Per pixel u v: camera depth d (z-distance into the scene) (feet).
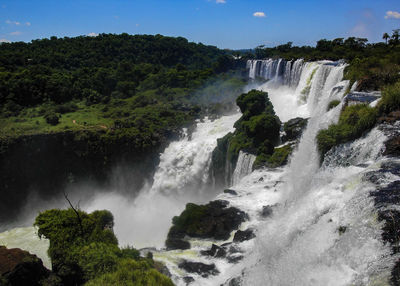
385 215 56.95
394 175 70.69
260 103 205.46
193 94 339.98
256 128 174.40
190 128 259.19
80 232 89.15
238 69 407.85
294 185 117.70
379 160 82.84
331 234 63.77
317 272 58.29
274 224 88.17
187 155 233.14
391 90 107.45
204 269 83.15
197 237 102.68
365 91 141.18
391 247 51.67
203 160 223.30
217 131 245.24
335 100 152.56
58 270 80.28
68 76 376.48
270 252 75.05
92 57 482.69
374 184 68.90
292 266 64.28
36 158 233.96
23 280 70.44
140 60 512.22
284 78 293.64
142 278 73.15
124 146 248.11
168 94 347.15
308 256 63.57
